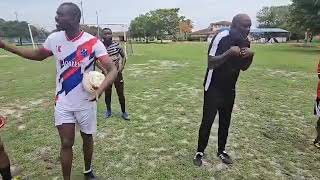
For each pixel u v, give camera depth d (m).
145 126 6.78
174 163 5.04
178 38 99.88
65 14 3.49
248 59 4.43
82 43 3.62
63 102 3.74
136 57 25.23
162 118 7.38
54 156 5.23
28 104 8.88
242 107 8.63
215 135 6.28
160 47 46.22
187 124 6.97
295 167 5.08
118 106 8.35
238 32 4.38
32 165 4.91
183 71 16.00
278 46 51.56
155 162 5.08
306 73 15.82
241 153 5.51
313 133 6.64
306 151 5.70
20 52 3.71
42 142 5.79
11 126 6.79
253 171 4.89
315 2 39.38
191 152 5.47
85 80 3.65
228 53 4.14
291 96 10.23
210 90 4.64
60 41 3.64
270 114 7.98
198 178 4.62
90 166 4.42
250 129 6.76
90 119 3.93
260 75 14.91
